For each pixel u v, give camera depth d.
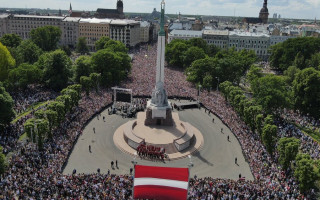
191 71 174.50
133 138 96.00
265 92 120.62
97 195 60.31
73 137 95.69
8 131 93.25
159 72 108.81
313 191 71.19
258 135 102.62
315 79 125.69
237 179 78.94
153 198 52.81
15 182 62.38
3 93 95.75
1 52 141.62
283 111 132.25
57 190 62.38
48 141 90.12
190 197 62.62
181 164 86.56
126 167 83.12
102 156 88.56
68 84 155.12
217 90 157.62
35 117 91.25
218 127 114.81
